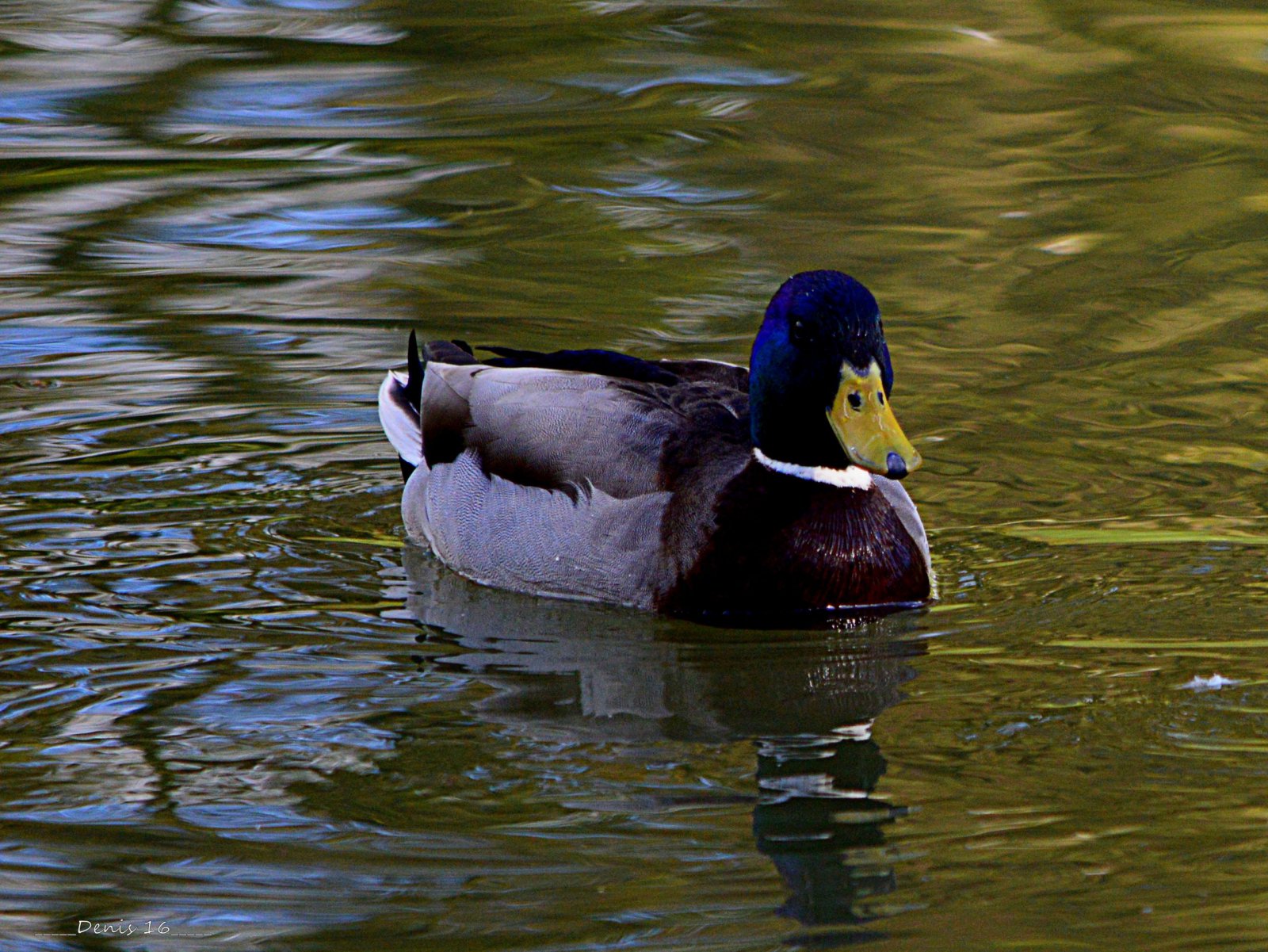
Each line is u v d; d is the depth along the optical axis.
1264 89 20.81
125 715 9.27
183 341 14.85
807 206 17.94
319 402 13.86
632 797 8.37
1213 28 22.81
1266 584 10.68
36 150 19.27
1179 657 9.73
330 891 7.59
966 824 8.00
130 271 16.31
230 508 12.16
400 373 13.05
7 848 7.96
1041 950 6.97
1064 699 9.26
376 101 20.94
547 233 17.33
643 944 7.14
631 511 10.74
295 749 8.91
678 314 15.37
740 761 8.73
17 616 10.46
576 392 11.28
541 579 10.99
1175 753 8.61
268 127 20.16
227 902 7.51
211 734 9.07
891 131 19.92
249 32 23.27
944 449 12.91
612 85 21.45
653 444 10.90
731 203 18.05
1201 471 12.46
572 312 15.44
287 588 11.02
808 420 10.41
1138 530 11.55
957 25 23.31
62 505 12.05
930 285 16.00
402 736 9.04
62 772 8.66
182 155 19.30
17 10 23.95
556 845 7.92
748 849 7.86
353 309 15.56
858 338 10.31
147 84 21.31
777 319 10.45
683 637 10.30
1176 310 15.38
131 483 12.45
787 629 10.40
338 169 18.95
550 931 7.25
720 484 10.60
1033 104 20.61
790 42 22.80
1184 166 18.80
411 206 18.03
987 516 11.85
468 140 19.81
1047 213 17.66
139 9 24.16
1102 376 14.13
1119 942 7.02
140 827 8.14
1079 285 15.94
